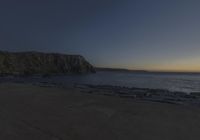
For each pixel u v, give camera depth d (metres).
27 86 11.97
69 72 104.00
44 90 9.84
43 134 3.27
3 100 6.70
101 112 5.01
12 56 87.38
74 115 4.66
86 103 6.27
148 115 4.72
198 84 34.09
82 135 3.24
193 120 4.28
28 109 5.27
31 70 86.06
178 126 3.81
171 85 31.27
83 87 15.57
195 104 6.99
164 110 5.32
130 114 4.82
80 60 118.50
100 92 10.79
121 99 7.15
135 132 3.43
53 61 104.25
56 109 5.31
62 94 8.37
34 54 100.19
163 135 3.28
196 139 3.09
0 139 3.01
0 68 72.06
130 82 37.91
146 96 9.47
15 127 3.65
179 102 7.60
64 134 3.29
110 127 3.72
